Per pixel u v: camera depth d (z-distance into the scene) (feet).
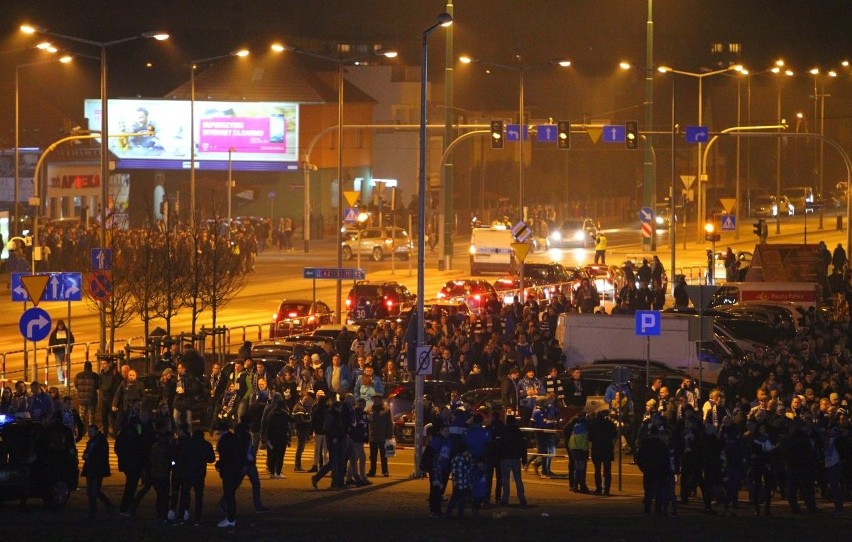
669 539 129.70
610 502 169.58
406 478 187.52
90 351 313.53
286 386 210.38
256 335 346.74
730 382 225.35
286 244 629.51
